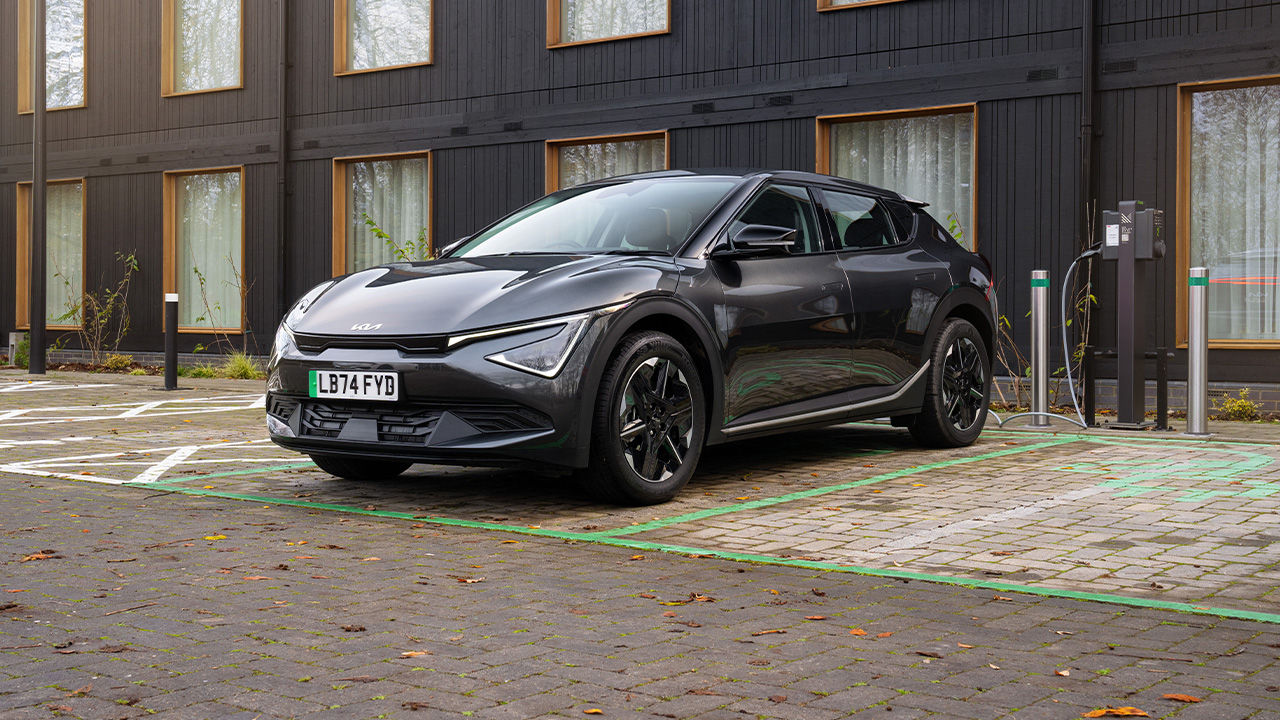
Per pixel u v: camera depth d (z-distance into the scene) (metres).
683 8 11.91
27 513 4.63
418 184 14.02
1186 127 9.62
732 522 4.50
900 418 6.60
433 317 4.58
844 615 3.11
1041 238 10.11
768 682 2.54
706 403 5.16
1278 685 2.51
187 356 15.59
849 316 5.85
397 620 3.05
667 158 12.05
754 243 5.12
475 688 2.49
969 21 10.40
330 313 4.89
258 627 2.97
